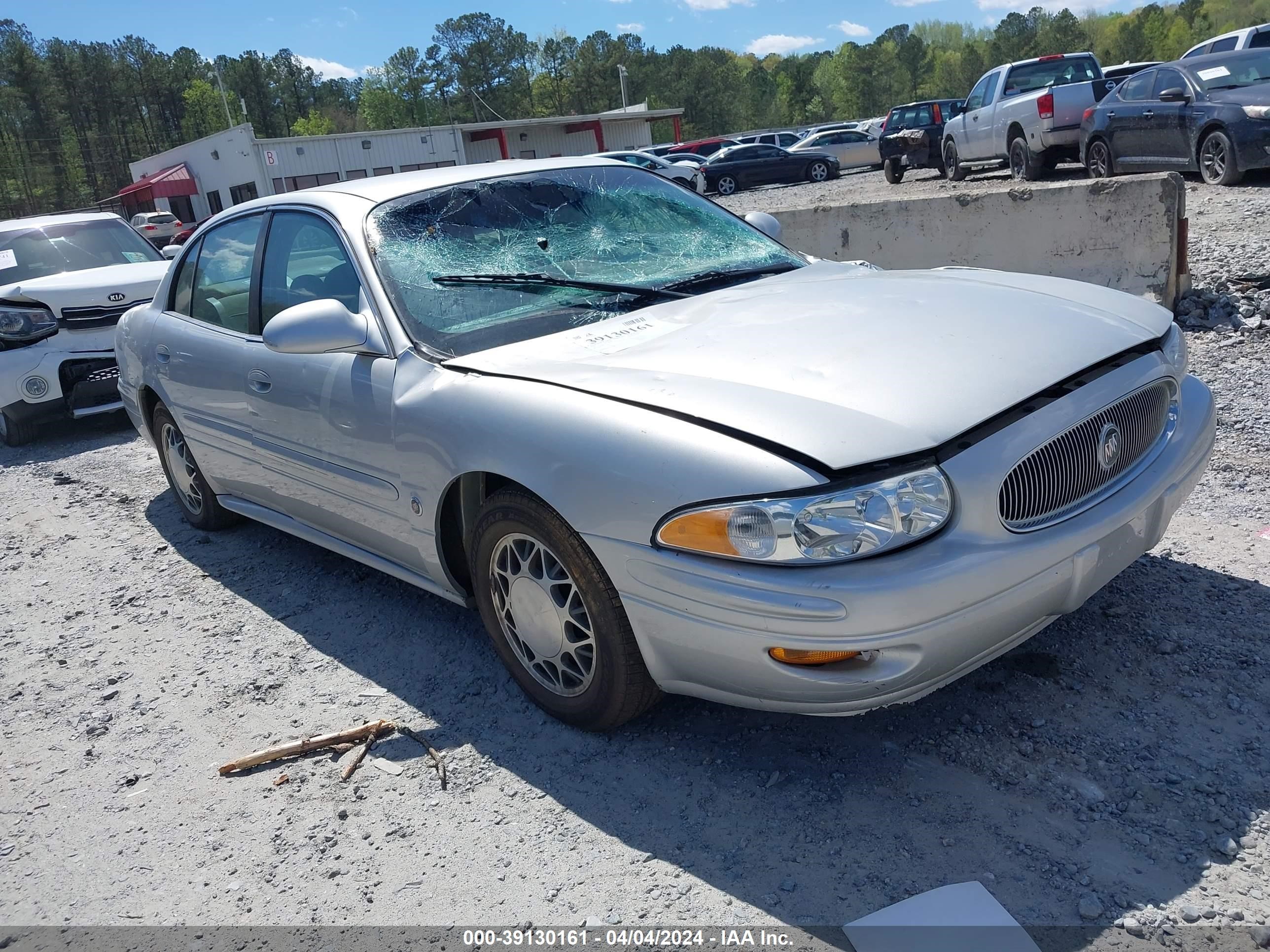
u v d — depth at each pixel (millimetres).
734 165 27422
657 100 114438
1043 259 6852
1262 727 2514
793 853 2277
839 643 2117
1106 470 2514
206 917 2322
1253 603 3107
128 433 7672
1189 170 11461
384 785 2752
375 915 2262
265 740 3064
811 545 2113
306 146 42125
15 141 103500
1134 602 3188
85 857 2609
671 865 2297
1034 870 2135
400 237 3352
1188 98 11258
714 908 2145
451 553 3109
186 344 4281
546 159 4004
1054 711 2678
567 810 2547
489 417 2699
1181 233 6406
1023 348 2551
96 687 3545
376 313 3182
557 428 2518
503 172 3762
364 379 3160
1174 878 2070
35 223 8594
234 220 4191
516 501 2668
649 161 26797
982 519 2205
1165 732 2541
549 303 3180
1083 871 2117
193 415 4320
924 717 2719
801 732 2729
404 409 2975
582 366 2713
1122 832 2219
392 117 115312
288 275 3689
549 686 2879
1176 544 3582
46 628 4129
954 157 17016
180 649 3764
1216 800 2281
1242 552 3459
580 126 52094
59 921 2377
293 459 3631
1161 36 115562
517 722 2969
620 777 2646
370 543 3484
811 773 2555
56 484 6414
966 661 2281
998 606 2207
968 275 3334
